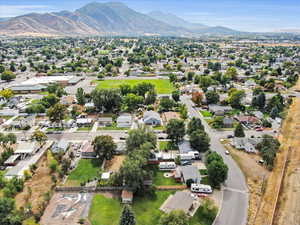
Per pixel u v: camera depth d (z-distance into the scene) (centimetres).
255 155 7669
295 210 5397
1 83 17450
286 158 7475
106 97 11131
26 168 6856
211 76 17650
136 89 13412
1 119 10406
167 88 15838
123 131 9506
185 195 5575
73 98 13288
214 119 10175
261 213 5291
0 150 7994
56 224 4972
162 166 6894
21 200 5656
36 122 10394
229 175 6625
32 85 15650
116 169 6919
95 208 5425
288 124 10181
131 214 4538
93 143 7419
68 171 6831
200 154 7669
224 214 5231
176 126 8200
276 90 15162
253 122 10062
